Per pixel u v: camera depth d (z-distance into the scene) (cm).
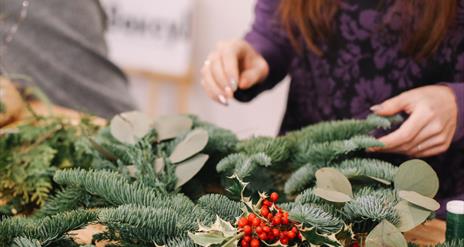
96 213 80
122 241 81
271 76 130
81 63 165
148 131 97
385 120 96
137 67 258
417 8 110
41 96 117
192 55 256
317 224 75
